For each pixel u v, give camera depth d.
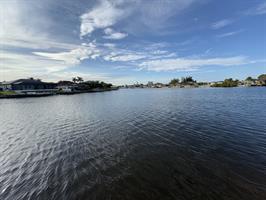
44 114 35.66
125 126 23.78
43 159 13.67
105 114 34.41
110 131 21.30
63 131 21.83
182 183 9.96
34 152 15.12
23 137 19.53
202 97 72.00
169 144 16.19
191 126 22.77
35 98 81.88
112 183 10.16
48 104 54.81
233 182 9.88
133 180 10.41
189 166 11.91
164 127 22.59
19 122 28.08
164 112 35.19
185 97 74.19
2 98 77.81
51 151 15.27
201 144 15.99
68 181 10.51
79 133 20.73
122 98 77.56
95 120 28.50
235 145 15.52
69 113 36.41
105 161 13.00
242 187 9.38
